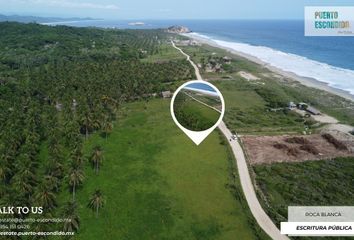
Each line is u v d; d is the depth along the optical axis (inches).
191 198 3646.7
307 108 6520.7
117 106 6171.3
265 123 5851.4
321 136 5300.2
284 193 3789.4
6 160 3811.5
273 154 4692.4
